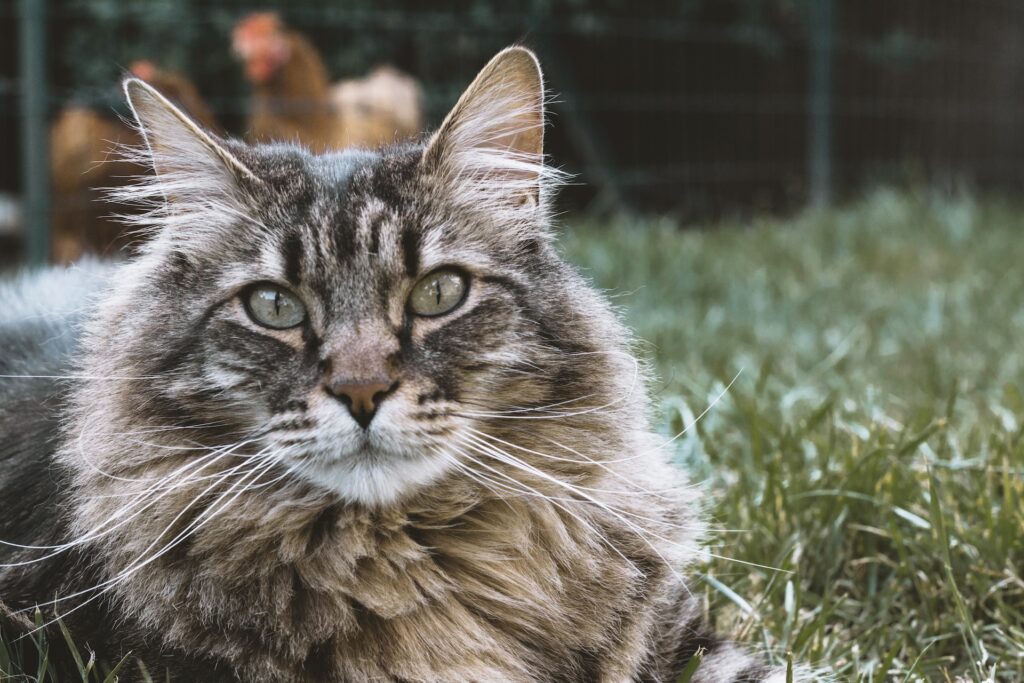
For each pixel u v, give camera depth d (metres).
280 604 0.54
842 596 0.64
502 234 0.57
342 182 0.56
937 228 1.54
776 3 1.92
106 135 1.26
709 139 1.89
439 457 0.55
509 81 0.58
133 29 1.76
